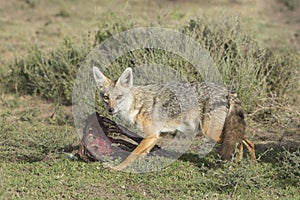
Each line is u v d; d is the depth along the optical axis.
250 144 10.97
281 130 13.29
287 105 14.20
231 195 9.48
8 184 9.69
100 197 9.34
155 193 9.54
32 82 16.08
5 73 16.47
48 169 10.46
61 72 15.60
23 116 14.12
